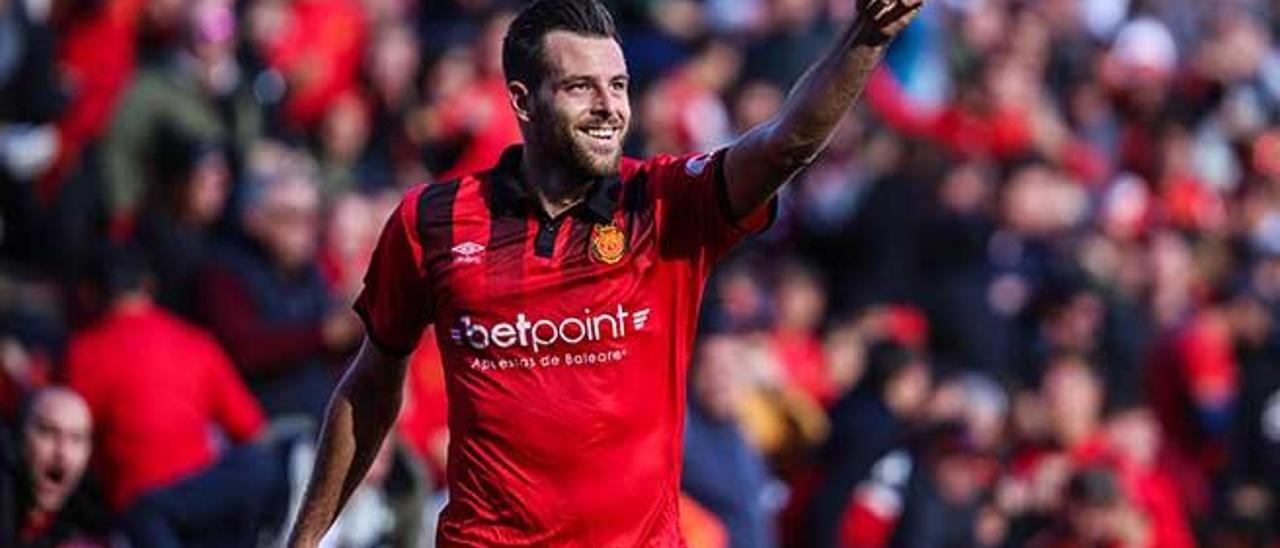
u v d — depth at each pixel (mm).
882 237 32469
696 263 13672
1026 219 33188
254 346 23188
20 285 27469
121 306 22344
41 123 28938
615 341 13578
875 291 32312
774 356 27844
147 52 28312
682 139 32938
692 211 13602
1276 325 32125
